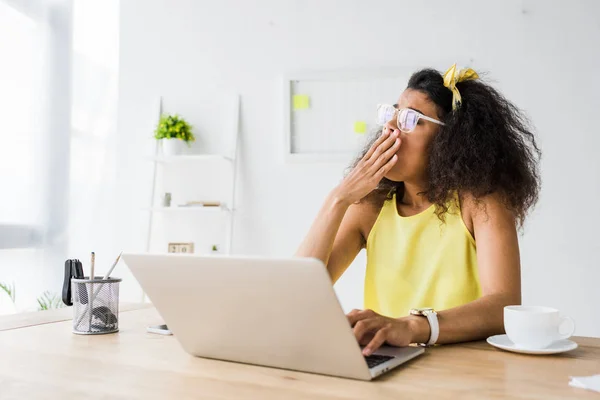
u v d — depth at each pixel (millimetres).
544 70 2605
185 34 3150
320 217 1370
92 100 3189
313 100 2871
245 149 2979
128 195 3135
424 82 1362
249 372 744
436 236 1336
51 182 3004
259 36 3018
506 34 2658
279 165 2916
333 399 613
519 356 853
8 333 1062
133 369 765
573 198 2543
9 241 2783
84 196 3137
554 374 731
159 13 3203
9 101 2855
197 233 3014
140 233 3104
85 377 721
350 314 896
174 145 2953
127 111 3193
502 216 1210
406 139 1318
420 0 2771
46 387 676
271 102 2959
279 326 710
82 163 3146
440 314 966
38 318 1253
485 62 2674
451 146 1270
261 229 2916
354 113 2811
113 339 999
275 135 2936
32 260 2910
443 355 859
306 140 2865
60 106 3062
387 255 1412
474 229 1258
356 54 2848
